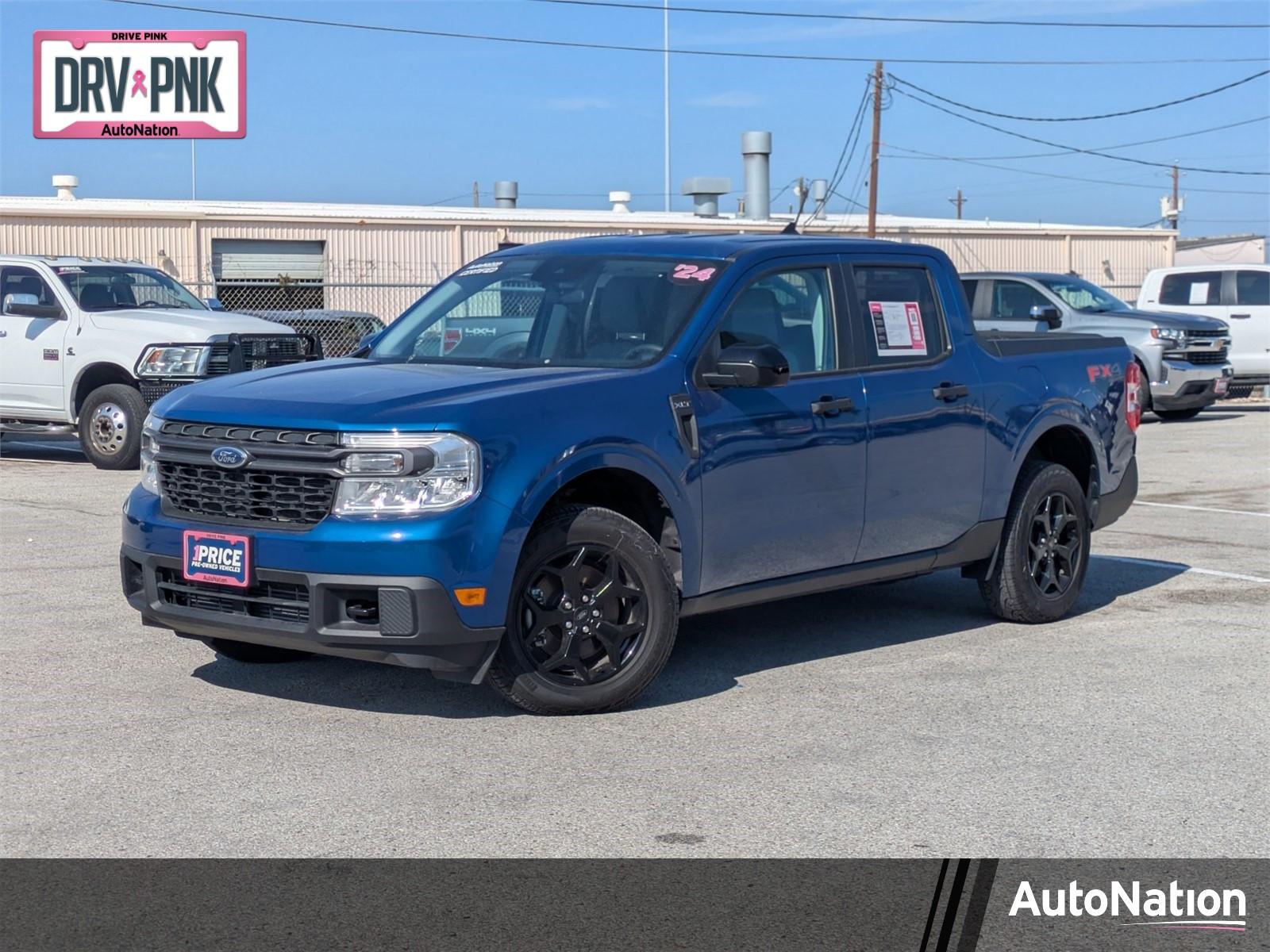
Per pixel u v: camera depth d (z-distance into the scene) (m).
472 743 5.36
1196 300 22.05
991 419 7.17
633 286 6.36
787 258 6.52
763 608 7.89
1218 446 16.89
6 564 8.78
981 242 38.12
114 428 13.85
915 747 5.37
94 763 5.11
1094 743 5.44
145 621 5.81
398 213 35.62
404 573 5.16
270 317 19.03
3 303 14.63
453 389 5.55
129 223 28.83
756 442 6.13
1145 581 8.73
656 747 5.34
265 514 5.41
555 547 5.51
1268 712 5.86
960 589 8.52
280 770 5.05
